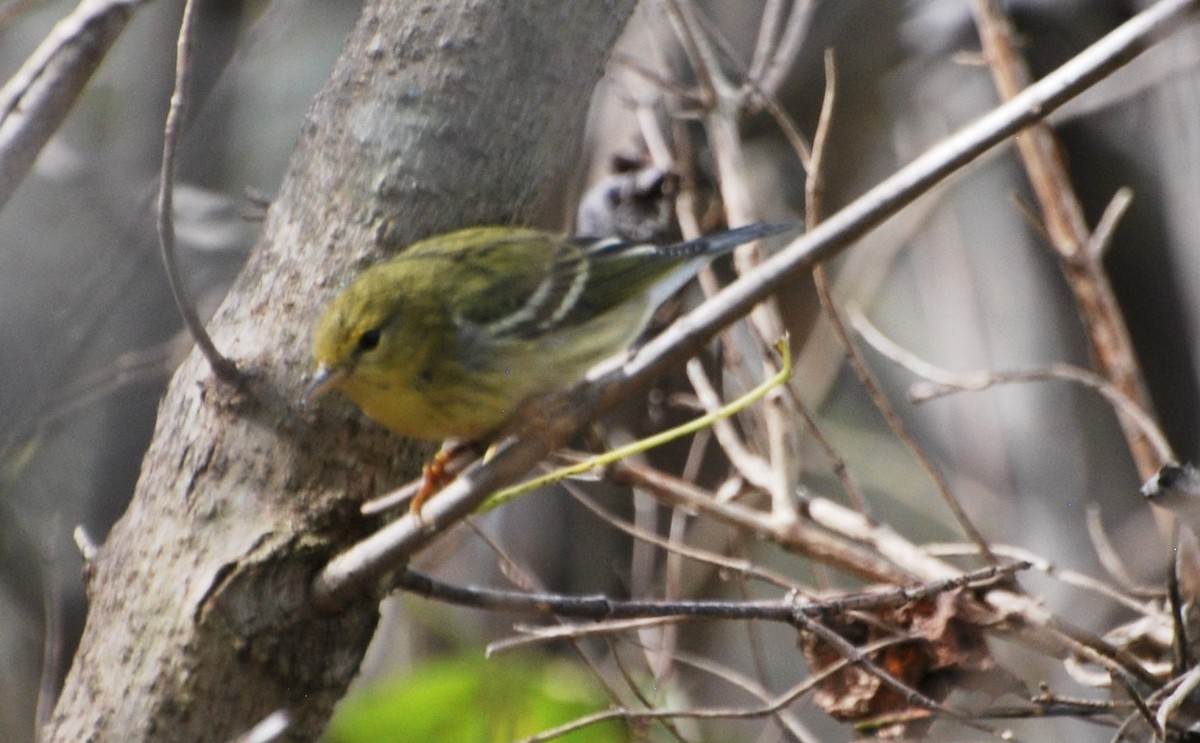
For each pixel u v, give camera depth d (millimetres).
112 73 18094
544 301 8539
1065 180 11195
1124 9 14789
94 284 12625
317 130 8031
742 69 11070
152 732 7254
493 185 7926
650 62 14031
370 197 7840
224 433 7512
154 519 7535
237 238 15328
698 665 9641
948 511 15242
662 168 11180
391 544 7160
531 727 10078
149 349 13977
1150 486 7773
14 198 17141
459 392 7992
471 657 10273
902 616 8805
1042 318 15406
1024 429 15008
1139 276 14750
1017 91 11086
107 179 16078
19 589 14219
